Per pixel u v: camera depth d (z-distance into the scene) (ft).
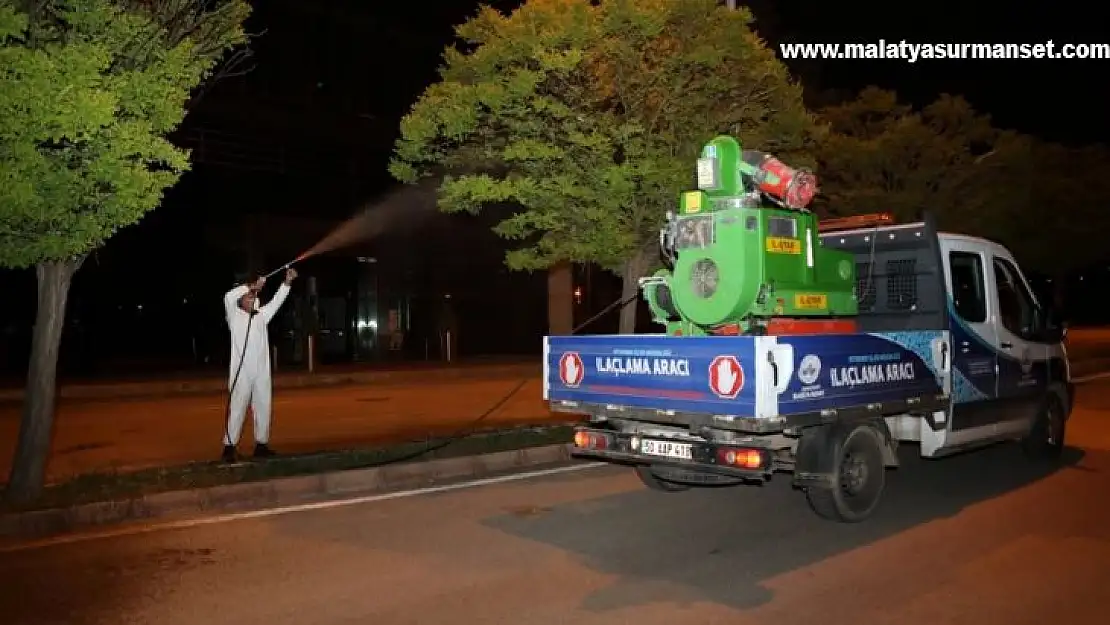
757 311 23.39
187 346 87.56
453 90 33.35
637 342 24.06
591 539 23.79
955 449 28.30
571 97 32.86
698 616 18.13
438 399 58.85
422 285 102.83
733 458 22.17
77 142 23.71
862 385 23.95
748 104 34.71
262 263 87.40
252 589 19.84
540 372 83.61
